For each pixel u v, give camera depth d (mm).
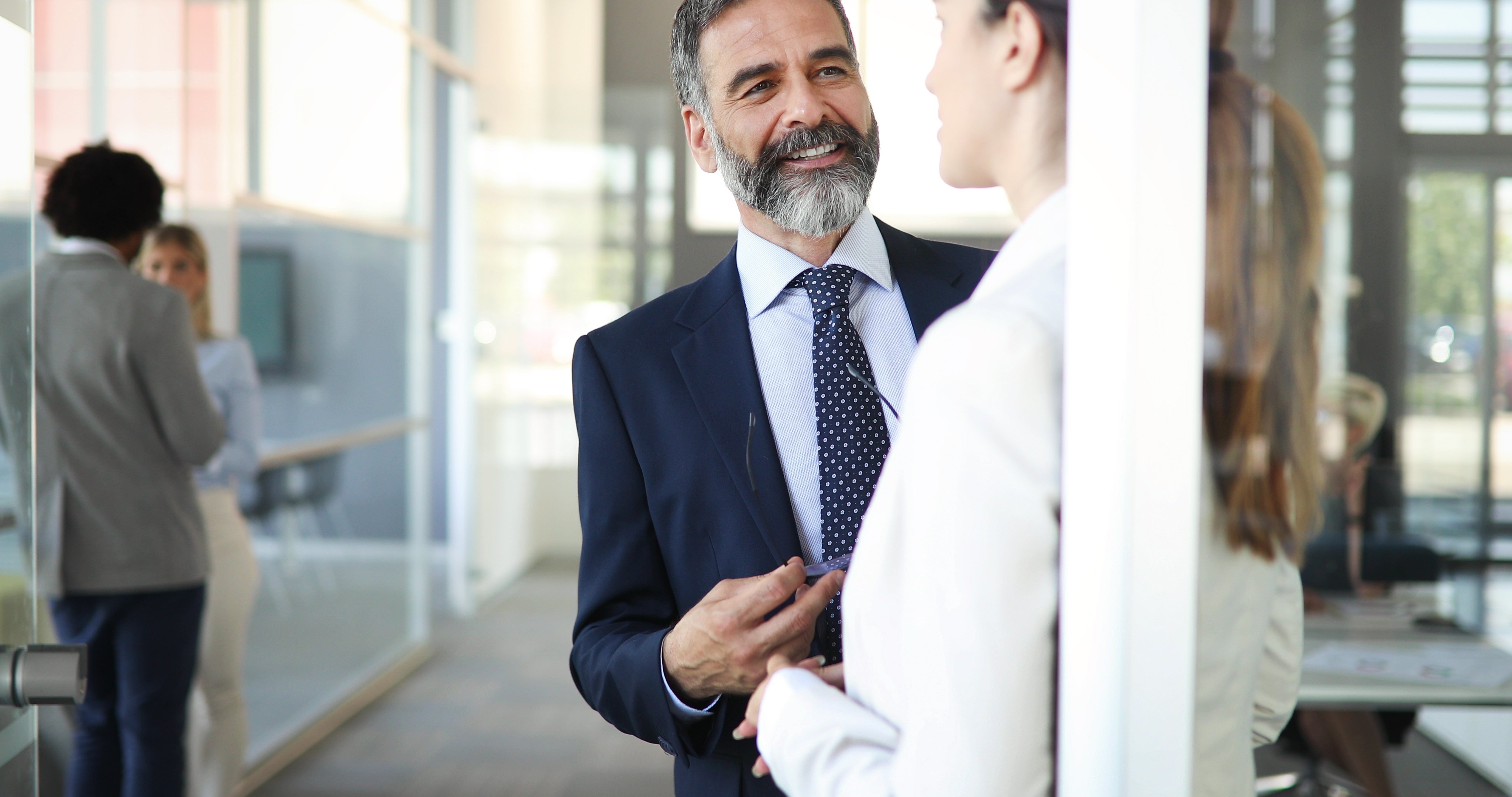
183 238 2814
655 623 1078
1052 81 619
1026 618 559
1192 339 522
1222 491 557
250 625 3322
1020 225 637
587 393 1098
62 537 2236
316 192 3869
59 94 2742
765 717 699
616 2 6242
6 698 934
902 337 1101
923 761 572
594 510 1085
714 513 1038
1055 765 571
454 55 5270
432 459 5375
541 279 6316
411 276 4688
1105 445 526
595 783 3318
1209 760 554
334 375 3977
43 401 2227
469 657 4746
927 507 579
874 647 637
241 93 3354
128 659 2328
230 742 2863
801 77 1029
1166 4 517
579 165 6309
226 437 2496
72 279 2273
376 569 4270
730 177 1074
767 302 1100
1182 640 520
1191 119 520
